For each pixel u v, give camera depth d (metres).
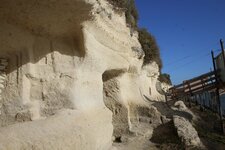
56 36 6.42
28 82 5.80
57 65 6.24
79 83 6.46
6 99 5.56
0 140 3.63
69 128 5.04
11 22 5.66
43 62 6.11
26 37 5.90
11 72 5.73
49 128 4.64
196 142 9.31
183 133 9.49
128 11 12.39
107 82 10.02
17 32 5.76
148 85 17.19
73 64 6.53
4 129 4.15
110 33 8.98
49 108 5.80
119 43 9.68
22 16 5.59
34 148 3.91
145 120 10.92
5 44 5.63
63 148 4.52
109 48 8.79
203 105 19.95
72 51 6.66
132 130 9.64
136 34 12.89
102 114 7.13
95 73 7.42
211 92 18.47
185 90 17.28
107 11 9.04
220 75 13.48
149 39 18.52
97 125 6.41
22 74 5.71
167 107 14.25
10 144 3.63
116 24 9.84
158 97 18.56
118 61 9.43
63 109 5.69
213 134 11.78
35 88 5.89
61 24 6.12
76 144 4.93
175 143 9.31
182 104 16.84
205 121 15.00
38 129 4.45
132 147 8.86
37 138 4.11
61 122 5.07
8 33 5.63
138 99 11.45
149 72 17.77
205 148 9.12
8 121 5.37
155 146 9.21
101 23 8.20
